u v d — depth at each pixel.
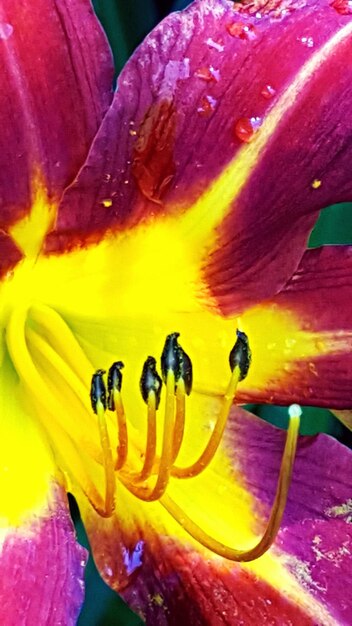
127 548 0.19
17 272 0.18
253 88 0.17
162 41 0.17
